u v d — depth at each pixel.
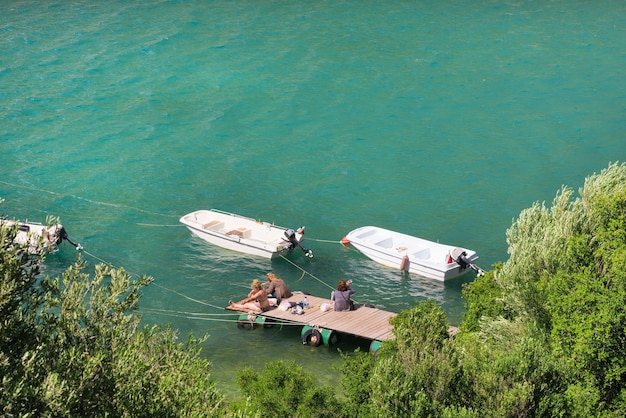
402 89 77.06
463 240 47.19
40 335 13.64
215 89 75.56
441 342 20.66
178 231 47.09
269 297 36.94
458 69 83.44
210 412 14.48
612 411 19.81
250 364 31.45
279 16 100.69
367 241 44.47
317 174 57.47
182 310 37.19
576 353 20.16
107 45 86.69
